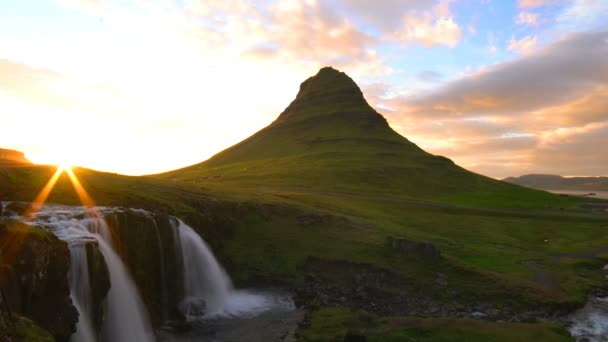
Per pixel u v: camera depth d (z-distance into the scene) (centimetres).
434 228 9750
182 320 4856
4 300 2386
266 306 5381
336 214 8731
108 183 7169
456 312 5206
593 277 6669
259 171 17525
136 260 4806
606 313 5244
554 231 10250
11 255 2964
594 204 16412
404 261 6581
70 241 3694
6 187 5822
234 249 7019
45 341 2411
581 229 10525
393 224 9300
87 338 3572
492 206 13688
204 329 4588
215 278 6116
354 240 7350
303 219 8094
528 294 5588
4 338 2164
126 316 4328
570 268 7088
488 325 4147
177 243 5569
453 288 5841
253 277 6384
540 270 6756
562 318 5072
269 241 7356
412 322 4284
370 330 4188
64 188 6275
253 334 4416
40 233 3288
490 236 9331
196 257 5897
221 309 5269
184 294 5534
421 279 6075
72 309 3247
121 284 4381
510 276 6244
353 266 6519
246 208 8056
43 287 3097
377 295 5803
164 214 5638
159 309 4903
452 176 19762
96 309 3734
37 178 6462
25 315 2911
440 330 4056
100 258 3859
